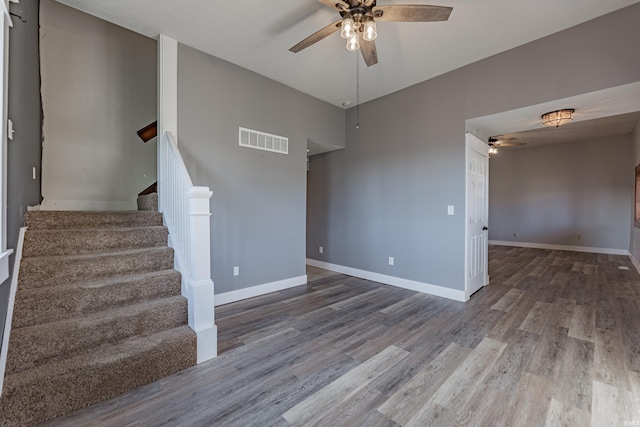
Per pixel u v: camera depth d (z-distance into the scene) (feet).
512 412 5.45
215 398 5.84
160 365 6.45
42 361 5.67
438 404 5.69
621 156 21.84
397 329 9.12
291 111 13.66
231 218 11.67
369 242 15.23
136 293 7.39
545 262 19.43
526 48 9.96
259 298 12.17
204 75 10.77
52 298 6.39
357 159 15.76
